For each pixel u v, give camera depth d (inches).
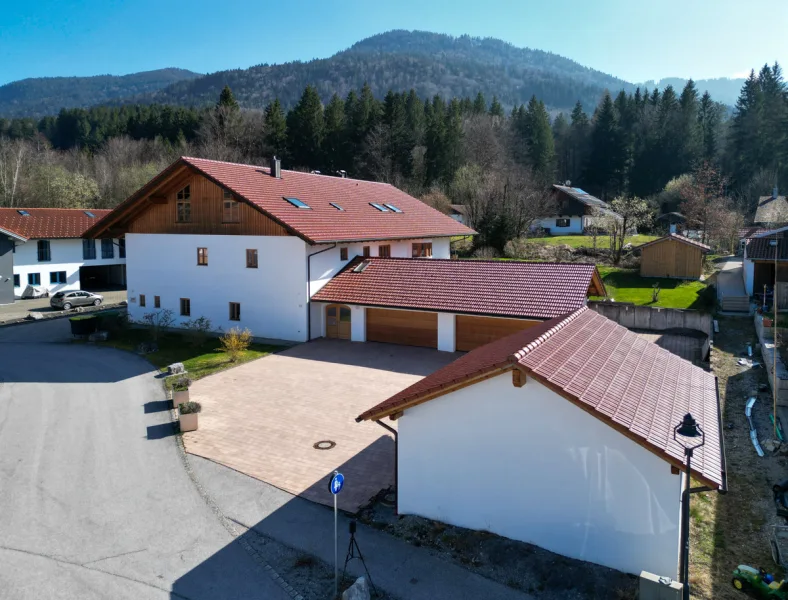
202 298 1206.9
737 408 736.3
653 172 3422.7
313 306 1116.5
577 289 973.2
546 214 2605.8
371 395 804.6
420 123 3272.6
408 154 2965.1
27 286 1768.0
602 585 384.8
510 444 434.0
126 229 1298.0
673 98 3703.3
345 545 448.1
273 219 1056.8
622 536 400.8
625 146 3452.3
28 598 386.3
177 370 924.0
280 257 1101.7
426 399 454.6
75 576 410.9
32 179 2549.2
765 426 675.4
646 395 457.1
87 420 719.1
